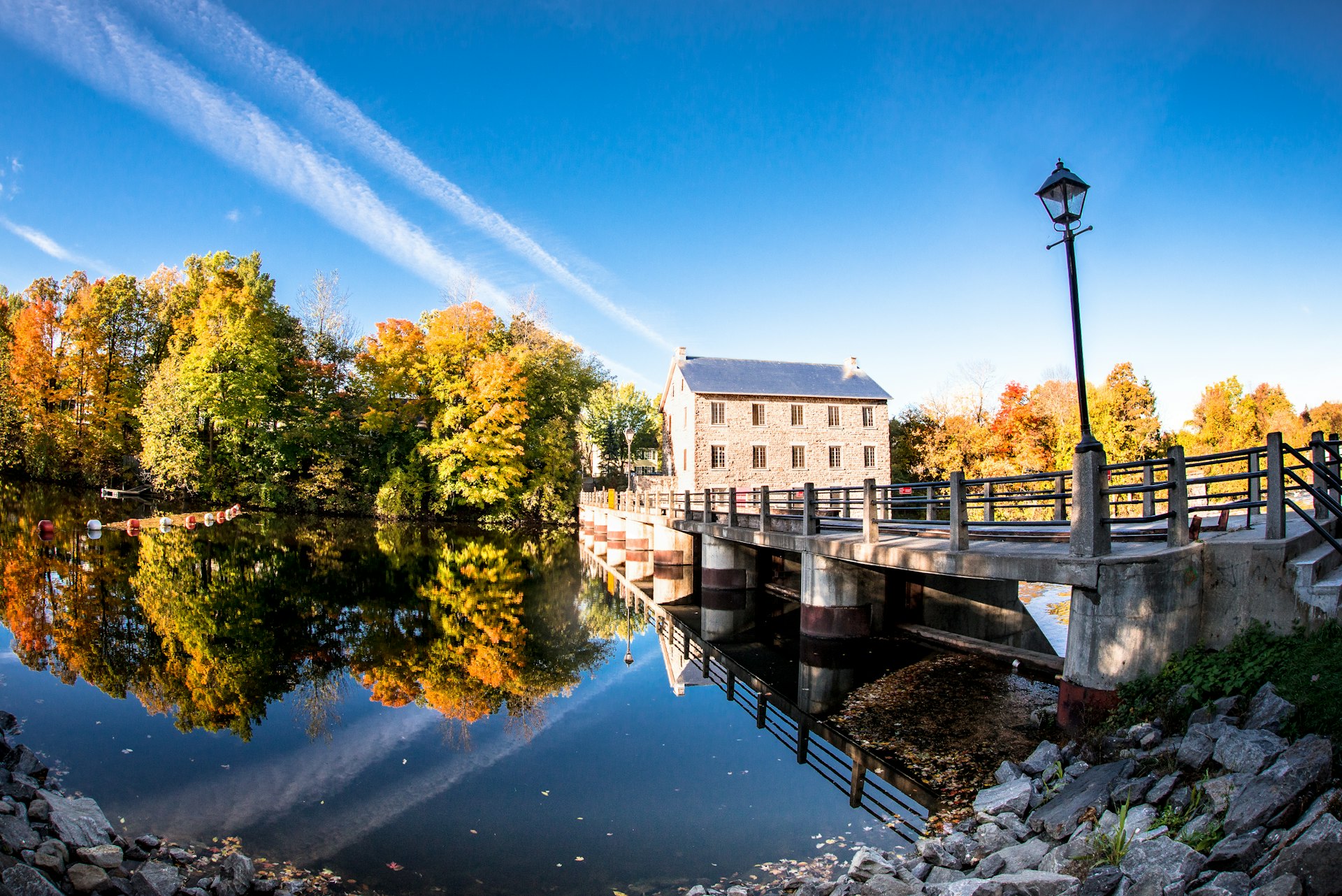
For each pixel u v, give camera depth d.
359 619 17.45
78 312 45.97
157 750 8.86
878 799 7.56
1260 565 7.24
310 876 6.03
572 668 13.82
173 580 20.94
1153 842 4.72
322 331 51.97
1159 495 14.99
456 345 46.22
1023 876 4.75
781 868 6.25
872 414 45.34
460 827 7.08
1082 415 8.06
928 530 12.81
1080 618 7.75
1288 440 36.88
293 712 10.70
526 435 48.78
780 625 17.64
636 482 50.31
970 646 12.47
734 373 45.50
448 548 33.81
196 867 5.93
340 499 46.91
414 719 10.56
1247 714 6.06
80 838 5.89
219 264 52.16
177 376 41.75
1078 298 8.19
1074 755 7.13
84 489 47.75
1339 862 3.88
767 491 16.30
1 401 47.03
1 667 12.09
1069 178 8.15
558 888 5.91
